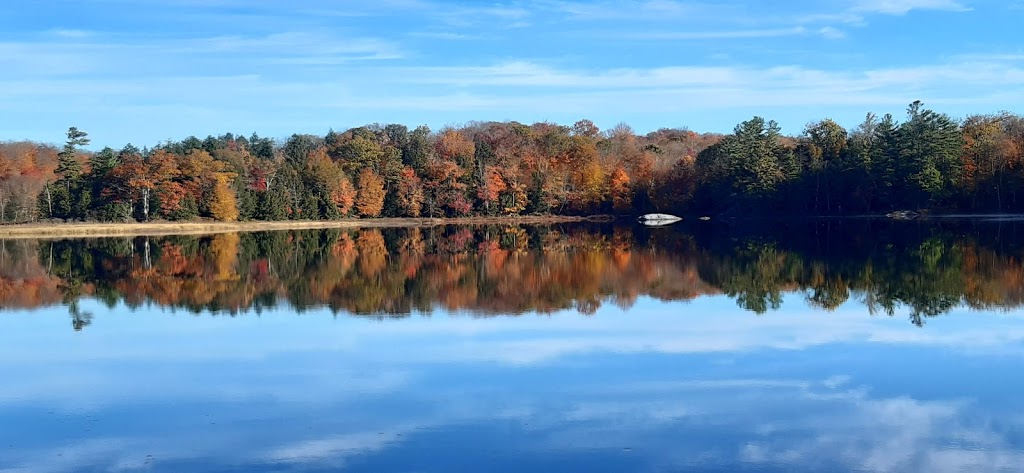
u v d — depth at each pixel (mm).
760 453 11469
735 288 29219
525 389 14953
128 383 16031
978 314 22312
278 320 23359
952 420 12836
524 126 134375
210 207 93812
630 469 10938
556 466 11086
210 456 11781
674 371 16188
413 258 46312
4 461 11727
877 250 44531
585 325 21688
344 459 11508
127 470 11297
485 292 29234
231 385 15711
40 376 16766
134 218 92188
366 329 21500
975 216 86625
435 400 14328
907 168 90312
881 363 16641
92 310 26219
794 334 19891
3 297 29922
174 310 25875
